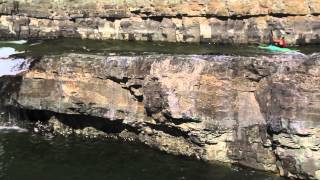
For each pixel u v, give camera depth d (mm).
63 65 43312
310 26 47375
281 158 36625
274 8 47688
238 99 38500
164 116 40219
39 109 44312
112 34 54125
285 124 36125
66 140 42656
